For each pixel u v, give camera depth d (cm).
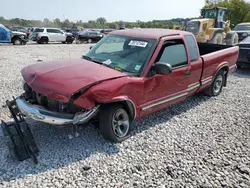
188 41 488
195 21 1666
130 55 416
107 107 353
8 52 1538
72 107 329
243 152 369
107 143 374
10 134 335
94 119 373
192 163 335
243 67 1045
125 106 377
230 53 637
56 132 399
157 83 409
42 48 1886
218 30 1638
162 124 453
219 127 452
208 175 311
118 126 376
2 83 695
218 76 614
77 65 385
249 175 315
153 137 402
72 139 380
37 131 400
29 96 374
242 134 428
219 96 635
